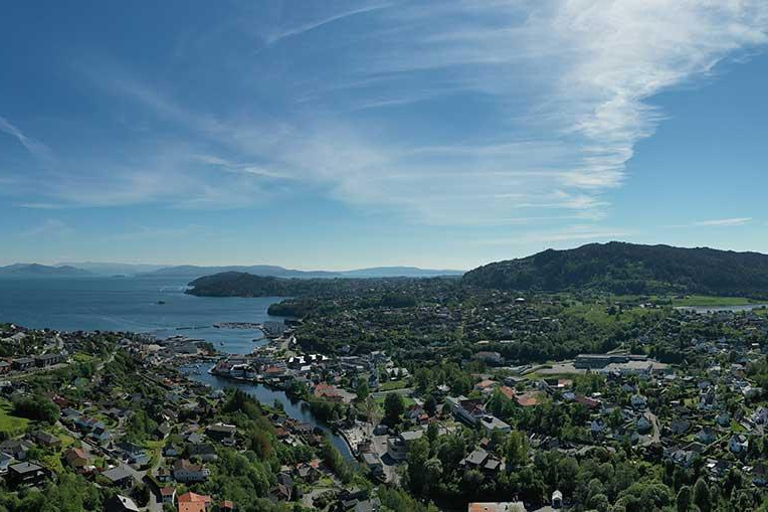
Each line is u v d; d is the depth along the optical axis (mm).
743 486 176125
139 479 175250
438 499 195375
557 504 185125
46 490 144250
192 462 186250
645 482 183500
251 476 185500
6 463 159750
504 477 195000
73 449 177500
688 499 167375
